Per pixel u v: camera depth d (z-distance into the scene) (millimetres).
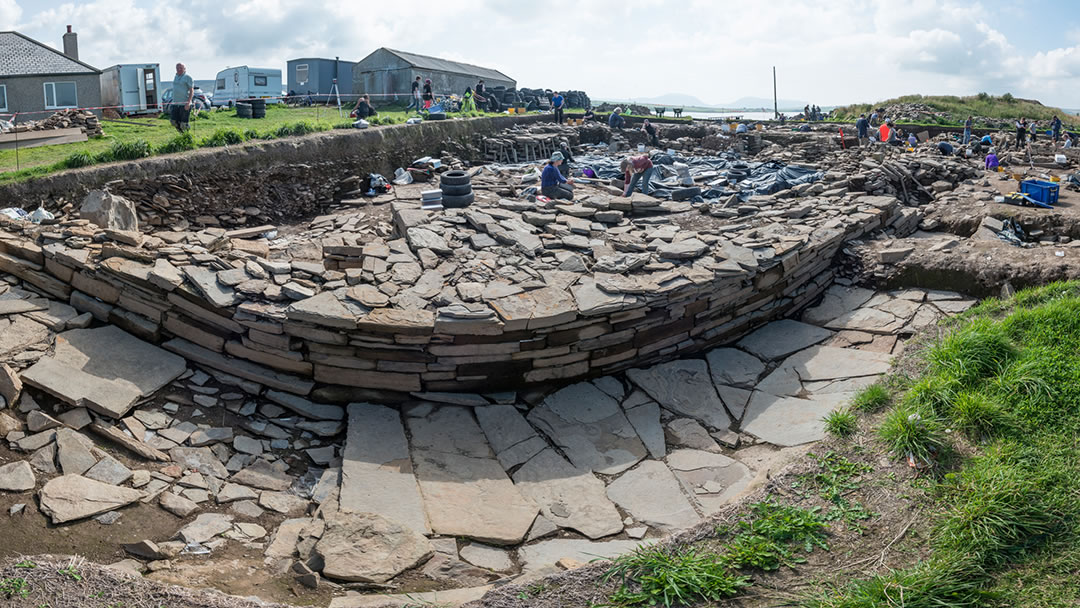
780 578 4902
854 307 11055
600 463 7859
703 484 7480
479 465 7613
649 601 4715
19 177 11984
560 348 8992
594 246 10875
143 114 22891
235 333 8727
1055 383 6414
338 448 7949
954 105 44781
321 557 5816
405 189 17047
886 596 4547
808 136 25875
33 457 6660
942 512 5391
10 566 4773
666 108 39156
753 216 12922
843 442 6492
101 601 4586
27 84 20562
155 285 8766
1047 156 23125
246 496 6918
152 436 7438
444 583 5734
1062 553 4852
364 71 32000
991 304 9297
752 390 9258
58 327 8398
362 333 8398
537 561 6203
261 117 22219
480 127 23875
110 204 10625
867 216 12734
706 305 9945
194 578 5566
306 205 16391
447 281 9461
